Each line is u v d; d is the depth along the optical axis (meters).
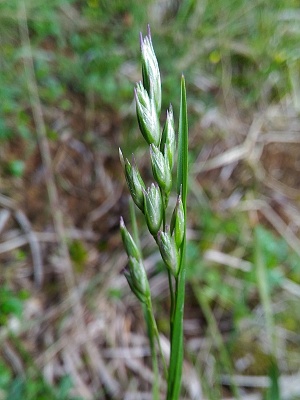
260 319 0.14
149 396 0.13
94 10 0.19
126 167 0.05
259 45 0.19
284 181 0.17
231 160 0.17
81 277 0.14
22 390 0.12
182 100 0.05
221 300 0.14
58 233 0.14
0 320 0.13
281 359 0.13
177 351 0.06
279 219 0.16
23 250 0.14
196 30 0.19
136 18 0.19
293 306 0.14
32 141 0.15
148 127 0.05
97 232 0.15
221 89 0.18
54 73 0.17
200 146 0.17
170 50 0.18
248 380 0.13
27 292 0.13
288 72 0.19
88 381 0.13
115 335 0.13
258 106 0.18
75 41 0.18
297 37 0.19
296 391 0.13
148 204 0.05
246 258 0.15
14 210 0.14
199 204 0.16
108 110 0.17
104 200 0.15
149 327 0.06
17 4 0.17
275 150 0.17
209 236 0.15
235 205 0.16
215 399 0.12
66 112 0.17
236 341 0.13
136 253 0.05
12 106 0.16
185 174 0.05
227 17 0.19
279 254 0.15
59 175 0.15
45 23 0.18
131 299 0.14
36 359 0.12
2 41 0.17
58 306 0.13
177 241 0.05
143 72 0.05
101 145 0.16
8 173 0.15
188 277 0.14
